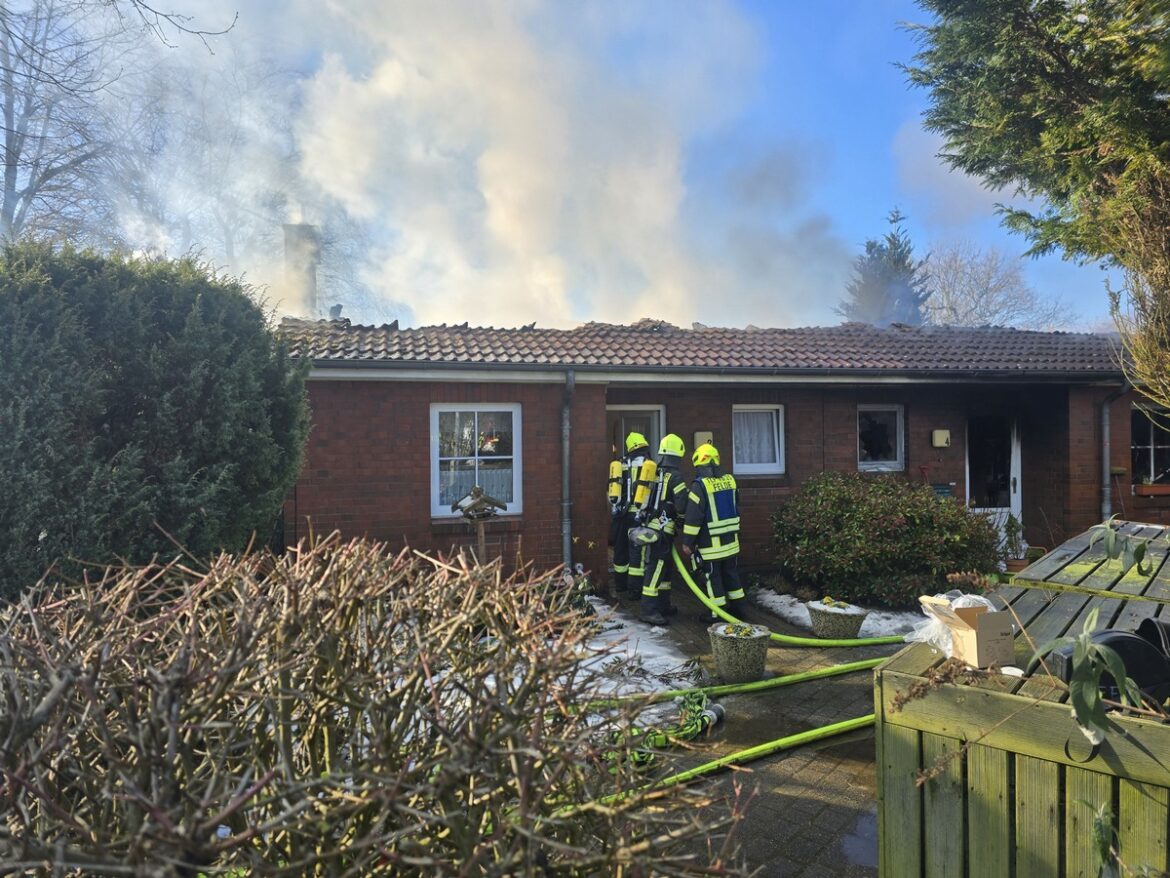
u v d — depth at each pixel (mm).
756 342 10391
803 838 3361
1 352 3988
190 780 1517
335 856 1411
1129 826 1846
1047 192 8672
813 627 6816
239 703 1813
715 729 4645
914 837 2277
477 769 1455
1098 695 1768
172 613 1856
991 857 2102
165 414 4469
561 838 1668
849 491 8180
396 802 1459
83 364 4262
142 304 4559
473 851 1481
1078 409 10055
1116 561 4309
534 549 8273
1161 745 1776
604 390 8555
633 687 3270
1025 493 10742
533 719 1663
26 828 1360
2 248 4504
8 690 1602
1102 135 6789
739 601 6918
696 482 6855
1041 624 3041
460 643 1866
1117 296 5918
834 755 4254
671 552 7363
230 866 1513
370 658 1819
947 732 2189
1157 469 10672
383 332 9156
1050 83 7625
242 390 4797
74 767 1602
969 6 7664
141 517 4238
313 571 1989
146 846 1196
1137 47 6574
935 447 10273
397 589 2164
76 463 4168
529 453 8289
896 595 7527
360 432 7742
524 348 8656
